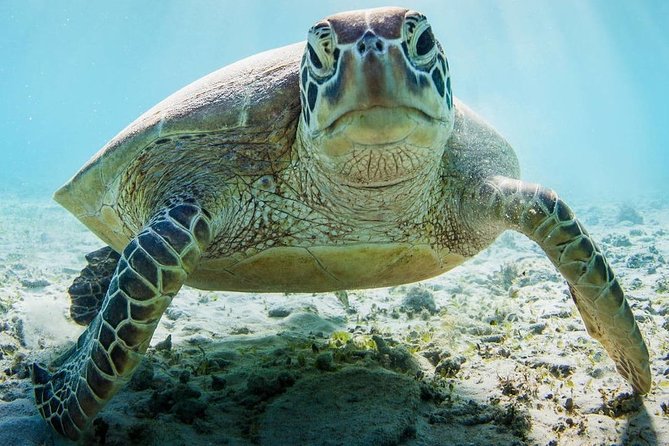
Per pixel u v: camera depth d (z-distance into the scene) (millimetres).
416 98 576
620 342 714
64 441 644
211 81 832
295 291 847
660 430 642
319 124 610
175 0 13391
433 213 785
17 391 760
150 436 643
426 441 641
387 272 803
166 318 1143
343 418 659
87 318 1062
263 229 747
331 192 702
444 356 842
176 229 651
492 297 1292
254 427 661
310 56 628
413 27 599
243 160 734
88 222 971
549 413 691
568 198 5297
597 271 699
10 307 1153
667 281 1291
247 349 917
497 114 10578
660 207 4039
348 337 956
